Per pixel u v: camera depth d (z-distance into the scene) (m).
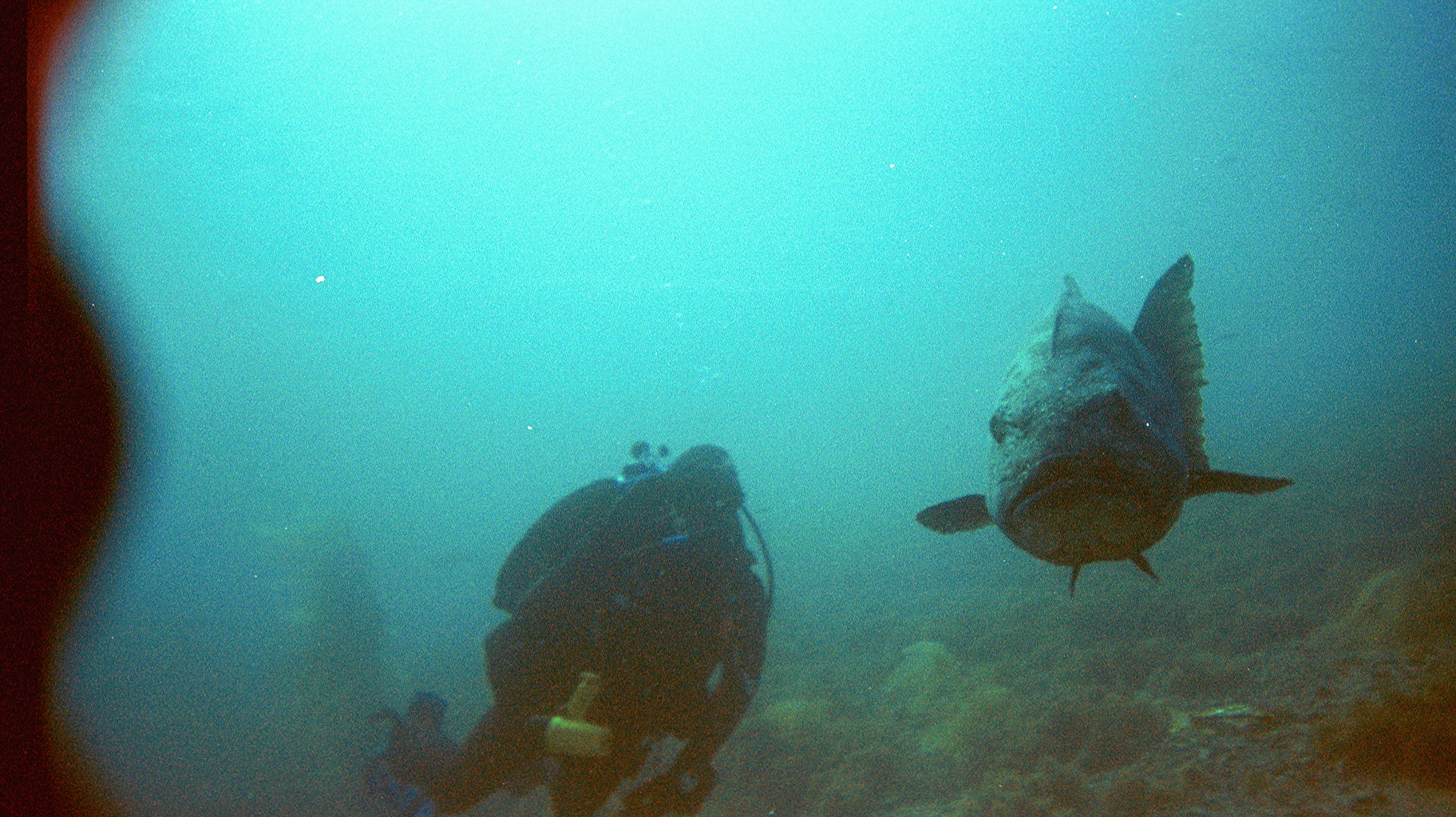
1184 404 2.15
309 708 8.34
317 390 109.75
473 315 108.19
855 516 30.91
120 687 10.91
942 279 118.44
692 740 3.07
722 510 3.16
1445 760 3.09
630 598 2.96
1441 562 5.50
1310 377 51.78
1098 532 1.57
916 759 5.56
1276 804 3.20
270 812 6.20
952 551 17.39
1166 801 3.55
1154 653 6.57
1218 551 9.48
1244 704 4.58
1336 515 9.73
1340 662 4.84
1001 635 8.61
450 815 3.48
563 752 2.66
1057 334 1.89
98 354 3.66
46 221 1.84
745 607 3.10
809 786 5.65
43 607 1.83
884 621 11.03
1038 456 1.61
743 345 125.88
